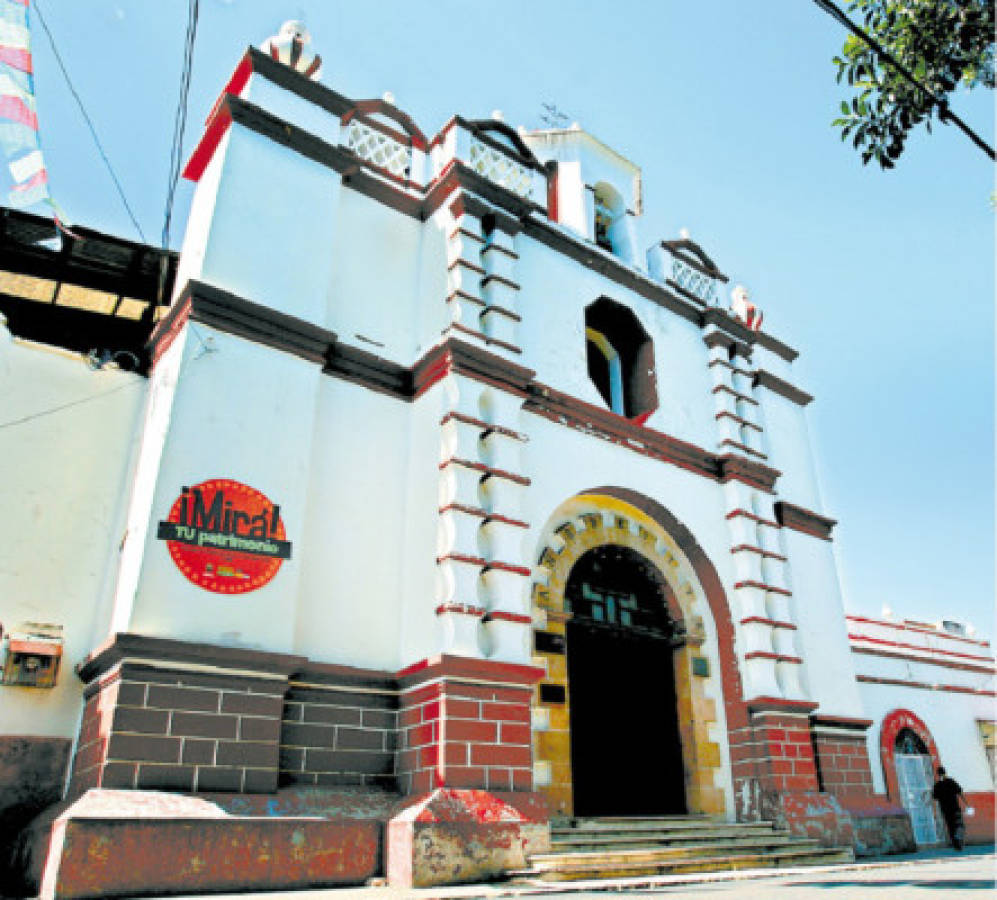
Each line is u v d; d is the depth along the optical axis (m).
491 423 10.44
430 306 11.49
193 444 8.55
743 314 16.55
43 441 9.46
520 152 13.44
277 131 10.64
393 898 6.23
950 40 5.70
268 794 7.69
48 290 11.12
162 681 7.52
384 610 9.62
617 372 14.38
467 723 8.57
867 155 5.83
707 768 11.99
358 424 10.35
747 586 13.01
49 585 8.94
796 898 5.37
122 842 6.31
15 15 7.93
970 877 6.90
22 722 8.23
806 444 16.53
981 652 20.25
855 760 13.52
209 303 9.16
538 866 8.05
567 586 11.99
